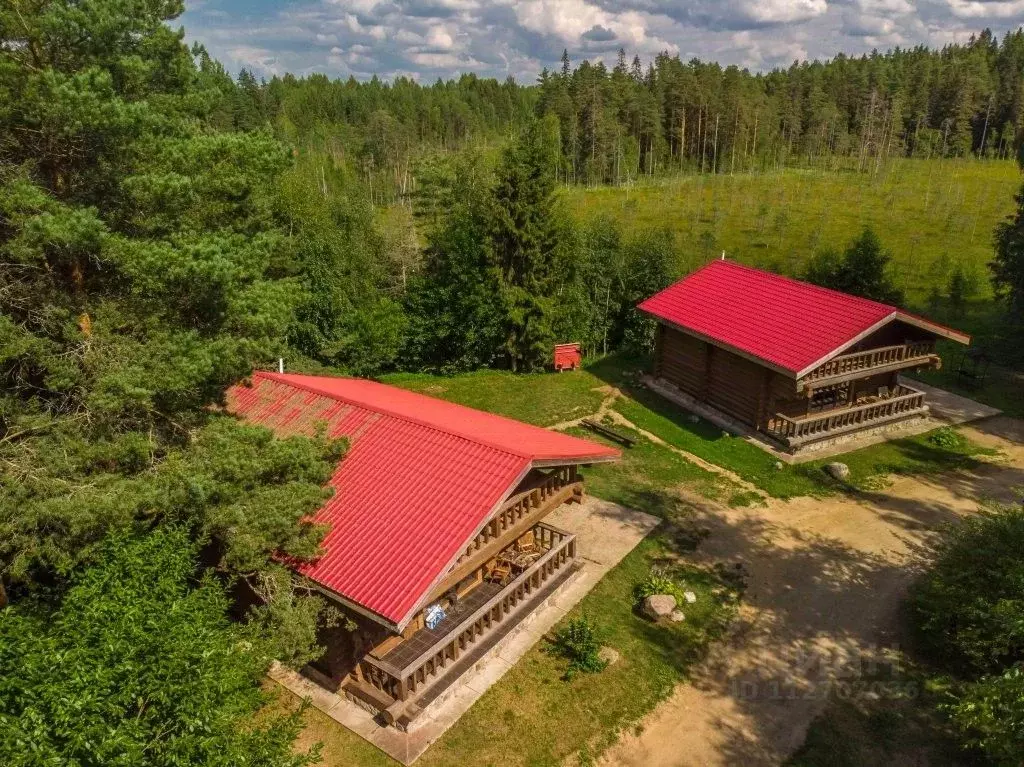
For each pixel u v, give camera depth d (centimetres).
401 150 8238
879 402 2316
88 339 1142
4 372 1191
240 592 1383
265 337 1269
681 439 2302
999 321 3541
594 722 1217
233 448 1169
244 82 9681
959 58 10306
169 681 792
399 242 3606
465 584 1463
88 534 1040
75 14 1073
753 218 5750
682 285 2727
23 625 918
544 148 2908
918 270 4488
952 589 1302
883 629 1454
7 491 1041
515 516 1376
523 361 3081
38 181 1155
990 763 1134
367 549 1188
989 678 1045
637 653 1373
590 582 1576
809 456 2183
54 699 746
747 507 1911
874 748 1180
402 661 1248
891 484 2039
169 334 1176
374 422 1483
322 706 1243
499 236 2967
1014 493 1977
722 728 1219
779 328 2281
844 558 1692
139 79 1205
